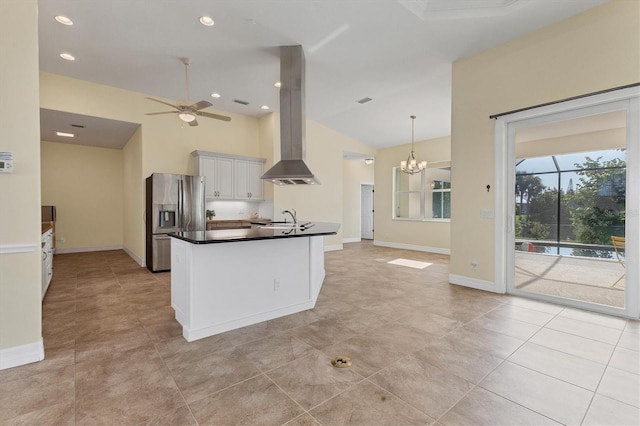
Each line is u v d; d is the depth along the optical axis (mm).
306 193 7453
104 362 2242
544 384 1959
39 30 3586
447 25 3523
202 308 2678
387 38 3781
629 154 3074
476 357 2312
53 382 1982
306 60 4336
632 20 2975
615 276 3209
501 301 3691
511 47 3826
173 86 5289
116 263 6035
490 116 3982
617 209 3195
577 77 3311
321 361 2260
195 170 6215
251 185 6832
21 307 2211
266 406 1747
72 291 4105
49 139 6828
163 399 1812
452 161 4492
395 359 2285
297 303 3346
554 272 3623
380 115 6742
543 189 3682
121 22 3441
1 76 2158
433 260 6660
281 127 4023
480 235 4199
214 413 1688
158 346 2504
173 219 5465
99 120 5363
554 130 3578
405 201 8750
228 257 2832
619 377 2033
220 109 6609
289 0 3102
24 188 2236
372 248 8656
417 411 1703
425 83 5129
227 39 3805
